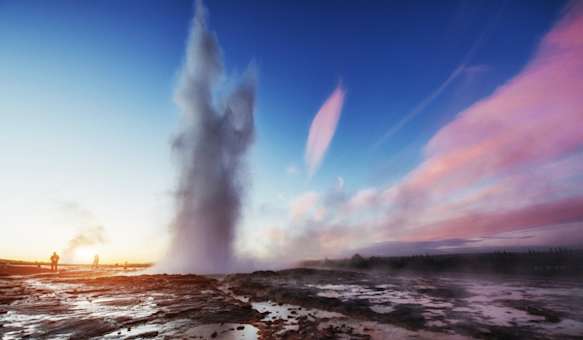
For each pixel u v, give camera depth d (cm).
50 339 745
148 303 1233
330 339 739
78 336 771
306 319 962
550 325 804
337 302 1184
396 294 1384
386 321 895
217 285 1952
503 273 2359
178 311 1065
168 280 2030
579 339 692
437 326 824
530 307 1016
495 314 939
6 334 788
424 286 1678
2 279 2361
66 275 2819
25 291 1619
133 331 821
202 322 924
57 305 1194
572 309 980
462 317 910
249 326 881
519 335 725
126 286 1800
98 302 1261
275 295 1455
